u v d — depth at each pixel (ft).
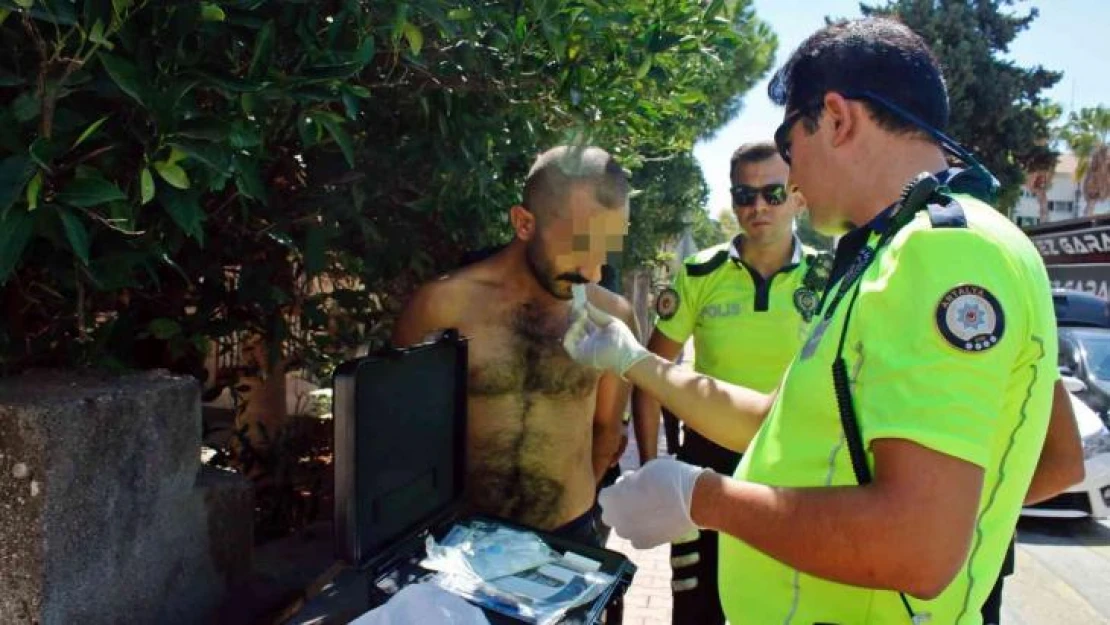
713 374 10.07
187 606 6.30
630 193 7.45
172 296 7.88
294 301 9.29
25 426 4.92
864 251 4.19
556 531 7.38
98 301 6.77
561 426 7.32
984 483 3.97
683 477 4.49
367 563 5.15
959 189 4.29
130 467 5.63
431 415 6.14
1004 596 15.31
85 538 5.27
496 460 7.13
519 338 7.10
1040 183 106.32
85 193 4.61
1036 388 4.02
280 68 5.78
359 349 10.53
